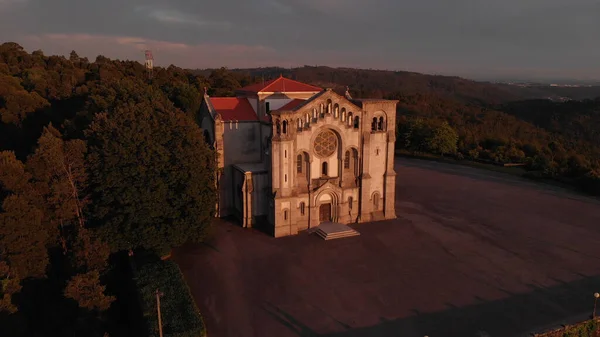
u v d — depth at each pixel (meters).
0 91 86.44
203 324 35.09
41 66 135.00
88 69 147.75
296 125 56.75
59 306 43.19
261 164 65.38
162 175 50.50
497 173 99.50
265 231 59.84
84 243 44.25
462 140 127.50
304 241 56.44
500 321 38.16
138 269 46.03
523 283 45.34
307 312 39.75
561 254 52.88
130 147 49.00
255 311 40.00
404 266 49.28
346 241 56.44
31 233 42.72
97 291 37.81
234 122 64.69
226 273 47.56
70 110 99.75
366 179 61.97
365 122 60.41
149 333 33.81
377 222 63.84
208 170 55.62
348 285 44.84
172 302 38.25
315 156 59.38
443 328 37.12
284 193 57.09
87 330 37.72
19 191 46.38
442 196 79.25
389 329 37.03
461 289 44.06
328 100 57.69
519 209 71.25
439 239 57.50
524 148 117.38
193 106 118.81
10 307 36.00
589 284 45.16
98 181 49.41
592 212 69.75
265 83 71.44
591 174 82.12
